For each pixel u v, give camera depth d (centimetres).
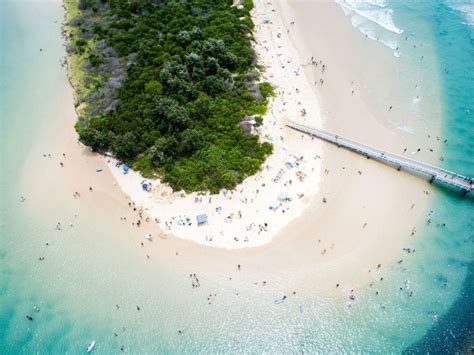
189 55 7650
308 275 4984
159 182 6081
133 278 5103
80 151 6806
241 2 10125
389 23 9369
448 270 5028
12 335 4759
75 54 8794
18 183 6419
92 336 4666
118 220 5712
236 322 4688
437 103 7281
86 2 10225
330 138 6512
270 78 7775
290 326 4634
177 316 4753
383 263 5078
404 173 6100
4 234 5762
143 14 9406
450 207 5681
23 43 9525
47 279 5225
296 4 10094
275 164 6191
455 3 10131
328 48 8588
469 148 6481
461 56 8344
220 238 5359
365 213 5588
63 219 5844
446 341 4450
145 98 7094
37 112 7631
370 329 4572
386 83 7694
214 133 6544
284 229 5419
